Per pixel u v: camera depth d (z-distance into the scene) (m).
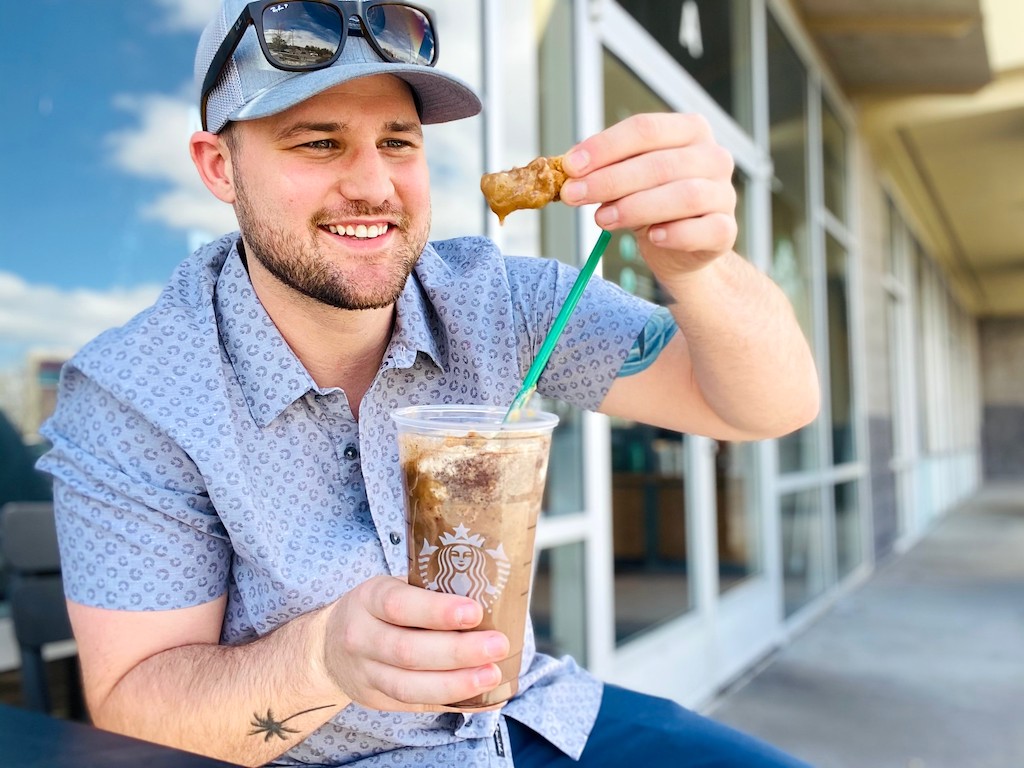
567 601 3.12
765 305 1.17
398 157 1.10
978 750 3.32
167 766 0.76
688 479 4.09
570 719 1.32
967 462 19.19
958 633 5.21
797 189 6.00
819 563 6.16
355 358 1.21
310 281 1.07
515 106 2.93
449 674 0.77
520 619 0.85
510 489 0.81
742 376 1.20
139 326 1.15
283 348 1.13
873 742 3.40
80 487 1.09
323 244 1.07
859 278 7.79
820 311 6.34
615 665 3.30
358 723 1.12
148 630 1.08
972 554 8.78
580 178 0.92
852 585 6.89
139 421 1.10
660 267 1.03
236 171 1.10
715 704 3.87
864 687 4.12
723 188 0.92
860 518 7.51
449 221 2.65
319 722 0.99
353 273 1.07
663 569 3.82
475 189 2.74
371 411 1.18
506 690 0.84
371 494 1.15
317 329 1.17
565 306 0.92
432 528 0.82
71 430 1.14
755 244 4.93
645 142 0.91
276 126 1.05
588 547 3.20
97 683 1.08
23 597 1.74
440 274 1.36
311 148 1.05
